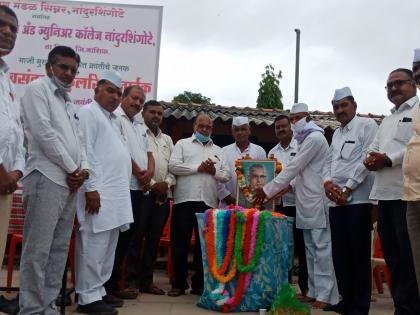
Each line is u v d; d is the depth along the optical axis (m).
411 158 3.35
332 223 4.32
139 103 4.97
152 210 5.23
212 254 4.50
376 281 6.00
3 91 3.14
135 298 4.89
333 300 4.64
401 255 3.68
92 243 4.00
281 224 4.52
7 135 3.07
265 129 8.39
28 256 3.30
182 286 5.20
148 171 4.96
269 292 4.35
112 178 4.14
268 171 5.21
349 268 4.25
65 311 4.04
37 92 3.36
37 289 3.29
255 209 4.57
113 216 4.09
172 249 5.23
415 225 3.41
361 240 4.12
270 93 17.17
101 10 7.38
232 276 4.35
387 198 3.76
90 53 7.31
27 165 3.44
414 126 3.46
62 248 3.56
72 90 7.22
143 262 5.24
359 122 4.40
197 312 4.31
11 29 3.14
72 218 3.62
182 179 5.29
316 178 4.79
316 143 4.74
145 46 7.38
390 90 3.90
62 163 3.36
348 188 4.14
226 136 8.82
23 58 7.23
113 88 4.30
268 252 4.40
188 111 8.47
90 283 4.00
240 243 4.40
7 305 3.98
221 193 5.65
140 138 5.02
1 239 3.15
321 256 4.71
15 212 5.94
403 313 3.70
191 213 5.18
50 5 7.34
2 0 7.30
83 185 3.99
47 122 3.33
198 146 5.40
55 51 3.52
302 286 5.38
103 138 4.18
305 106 5.27
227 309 4.30
